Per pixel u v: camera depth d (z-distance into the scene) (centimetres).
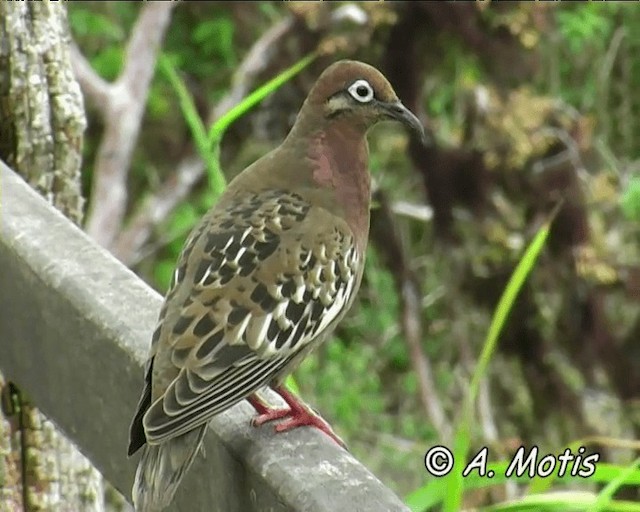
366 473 425
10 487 657
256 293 501
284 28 1402
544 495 504
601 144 1509
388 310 1584
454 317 1517
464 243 1476
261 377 497
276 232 523
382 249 1494
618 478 494
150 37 1290
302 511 412
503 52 1412
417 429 1570
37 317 539
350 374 1566
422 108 1434
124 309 498
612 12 1546
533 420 1520
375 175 1496
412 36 1392
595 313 1477
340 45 1370
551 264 1470
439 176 1447
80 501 672
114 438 499
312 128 562
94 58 1498
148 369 466
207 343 477
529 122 1422
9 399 652
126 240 1434
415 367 1504
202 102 1536
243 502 449
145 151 1538
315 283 522
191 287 495
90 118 1461
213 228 521
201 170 1514
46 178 682
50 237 546
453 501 505
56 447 662
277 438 452
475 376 520
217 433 462
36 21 672
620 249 1491
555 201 1442
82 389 516
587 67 1561
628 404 1509
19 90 672
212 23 1497
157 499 443
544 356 1497
